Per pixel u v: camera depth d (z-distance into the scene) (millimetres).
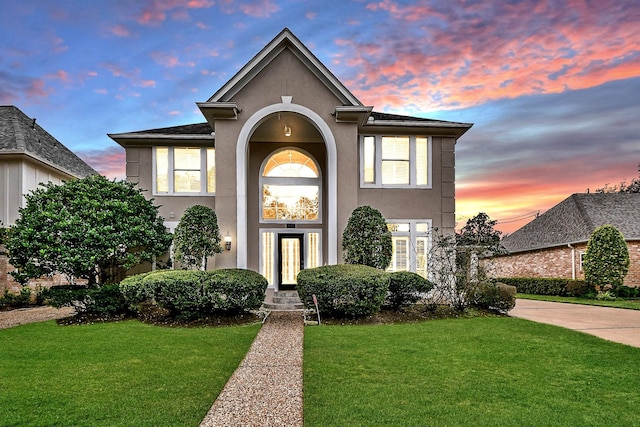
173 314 11430
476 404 5277
